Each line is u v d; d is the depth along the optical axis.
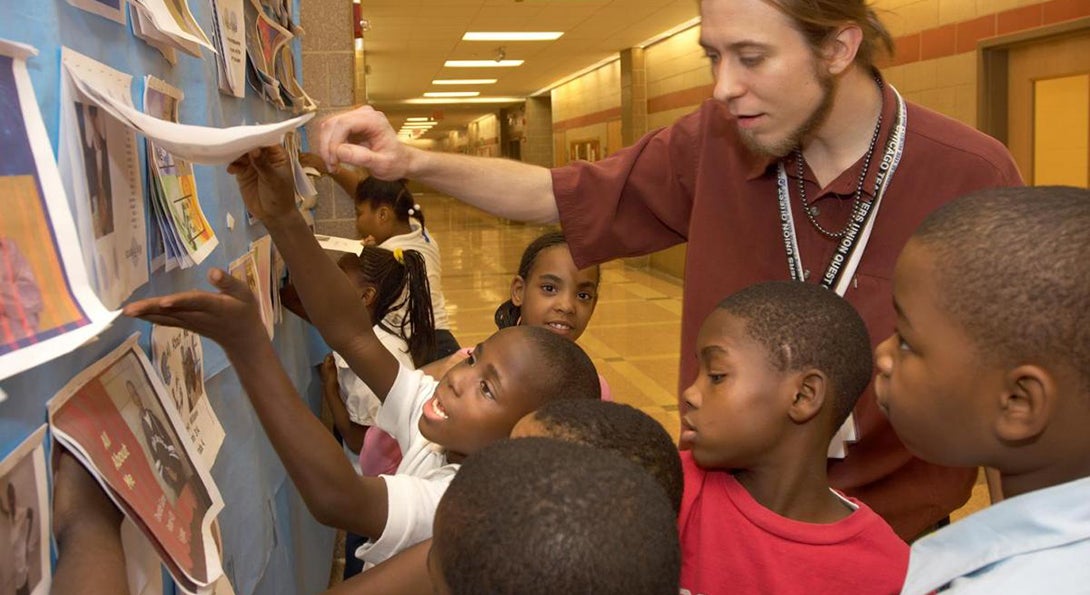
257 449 1.40
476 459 0.63
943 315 0.65
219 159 0.66
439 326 2.73
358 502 0.88
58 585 0.56
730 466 0.97
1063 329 0.59
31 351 0.51
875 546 0.94
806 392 0.94
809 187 1.25
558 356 1.06
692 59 9.26
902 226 1.20
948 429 0.67
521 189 1.41
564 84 15.23
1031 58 4.80
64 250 0.59
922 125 1.21
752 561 0.95
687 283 1.36
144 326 0.84
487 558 0.57
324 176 3.14
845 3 1.05
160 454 0.74
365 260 2.12
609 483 0.60
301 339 2.39
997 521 0.64
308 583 2.09
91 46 0.71
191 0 1.08
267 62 1.78
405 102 19.69
